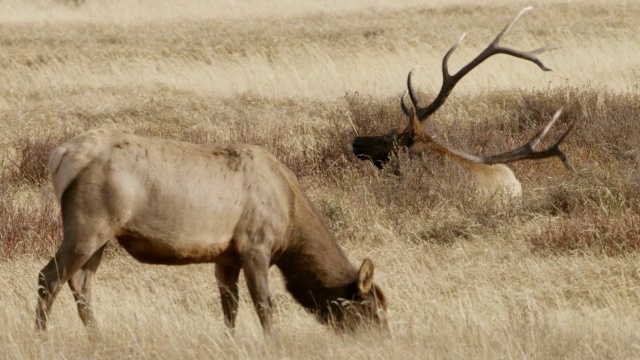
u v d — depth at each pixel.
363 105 54.31
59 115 58.09
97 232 22.83
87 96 63.59
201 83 67.75
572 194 36.47
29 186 44.12
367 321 22.88
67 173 22.91
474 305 26.31
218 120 57.38
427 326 23.97
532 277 29.22
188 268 31.53
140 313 25.52
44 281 22.81
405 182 37.47
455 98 59.97
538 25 89.00
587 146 45.41
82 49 84.44
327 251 24.20
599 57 71.81
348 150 44.81
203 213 23.27
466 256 31.61
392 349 21.45
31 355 21.89
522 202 36.66
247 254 23.58
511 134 49.78
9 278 30.42
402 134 40.03
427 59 74.44
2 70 74.44
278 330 23.41
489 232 34.03
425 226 35.03
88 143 23.06
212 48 83.44
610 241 31.41
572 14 94.88
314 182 41.94
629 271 28.98
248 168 23.80
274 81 67.75
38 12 115.50
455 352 21.34
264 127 55.22
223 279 24.80
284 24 97.56
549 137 47.53
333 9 110.56
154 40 88.81
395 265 31.25
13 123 56.53
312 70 71.19
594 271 29.12
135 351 22.19
